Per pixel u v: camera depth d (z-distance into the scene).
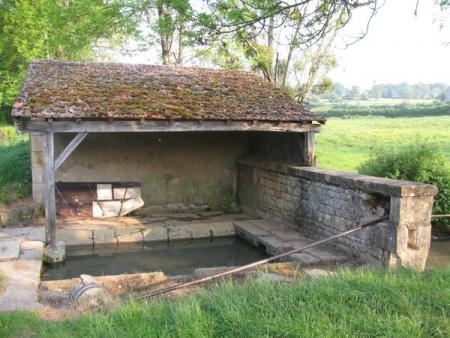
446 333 3.68
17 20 20.91
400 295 4.36
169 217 11.32
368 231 6.91
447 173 10.01
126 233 9.77
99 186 11.11
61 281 6.38
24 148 13.72
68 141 10.96
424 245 6.41
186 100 9.09
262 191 11.06
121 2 13.36
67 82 9.23
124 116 7.84
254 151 12.11
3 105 25.56
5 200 10.04
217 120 8.52
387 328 3.72
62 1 15.23
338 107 45.47
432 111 32.66
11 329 4.04
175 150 12.00
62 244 8.11
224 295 4.49
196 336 3.67
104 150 11.38
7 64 23.19
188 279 6.50
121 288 6.18
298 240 8.73
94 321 4.08
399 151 10.82
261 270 6.77
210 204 12.34
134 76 10.42
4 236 8.42
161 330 3.85
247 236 9.73
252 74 12.30
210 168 12.31
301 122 9.11
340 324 3.82
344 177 7.49
